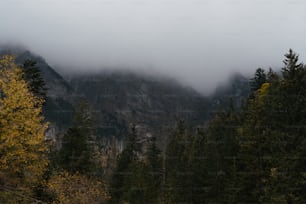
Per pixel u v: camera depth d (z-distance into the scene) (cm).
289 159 2884
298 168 2869
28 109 2464
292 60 3194
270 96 3366
